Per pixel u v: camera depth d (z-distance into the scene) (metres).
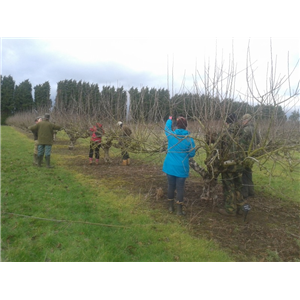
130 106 6.58
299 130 4.47
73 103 11.58
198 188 6.00
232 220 4.22
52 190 5.60
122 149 6.12
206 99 3.91
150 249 3.25
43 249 3.17
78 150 12.61
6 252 3.06
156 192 5.52
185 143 4.20
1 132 24.97
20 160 9.16
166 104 5.66
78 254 3.08
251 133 4.19
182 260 3.02
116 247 3.25
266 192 5.95
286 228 3.99
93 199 5.12
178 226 3.92
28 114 25.94
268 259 3.09
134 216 4.28
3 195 5.07
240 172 4.24
